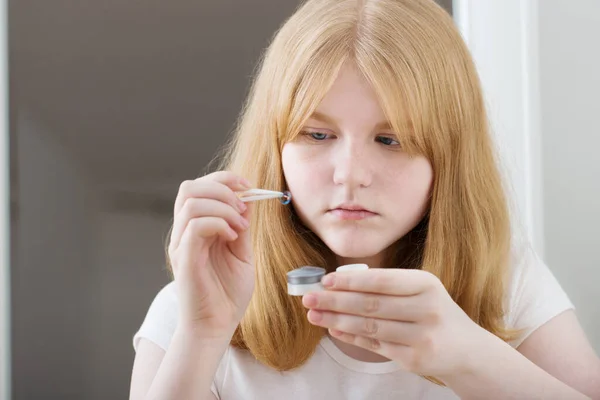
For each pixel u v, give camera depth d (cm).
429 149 76
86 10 114
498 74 108
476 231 82
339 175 72
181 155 114
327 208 74
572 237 108
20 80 115
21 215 115
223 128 114
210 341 72
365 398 81
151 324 85
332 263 84
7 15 115
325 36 74
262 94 83
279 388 82
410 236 84
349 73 72
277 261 82
